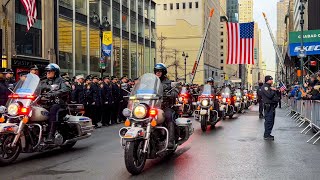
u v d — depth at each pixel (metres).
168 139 8.05
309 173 7.19
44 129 8.91
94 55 35.44
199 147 10.34
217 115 14.79
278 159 8.59
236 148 10.15
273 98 11.83
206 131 14.18
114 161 8.42
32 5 21.27
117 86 17.72
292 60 36.50
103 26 27.31
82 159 8.69
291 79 58.81
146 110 7.40
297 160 8.48
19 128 8.09
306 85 19.08
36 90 8.62
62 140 9.23
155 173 7.28
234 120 19.27
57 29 28.98
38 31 26.58
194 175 7.08
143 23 51.03
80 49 32.84
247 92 33.22
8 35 22.84
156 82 8.00
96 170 7.54
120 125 16.92
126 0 44.62
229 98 19.78
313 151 9.68
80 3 33.09
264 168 7.64
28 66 24.58
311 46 28.03
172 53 101.25
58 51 29.14
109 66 38.94
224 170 7.47
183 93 21.39
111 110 17.50
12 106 8.17
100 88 16.33
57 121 8.96
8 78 12.56
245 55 26.03
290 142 11.30
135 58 47.59
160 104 7.94
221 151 9.69
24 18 24.92
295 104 21.81
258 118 20.61
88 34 34.34
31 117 8.43
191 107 22.16
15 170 7.56
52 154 9.38
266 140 11.72
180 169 7.62
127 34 44.66
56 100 9.31
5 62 22.17
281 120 19.78
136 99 7.73
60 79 9.44
